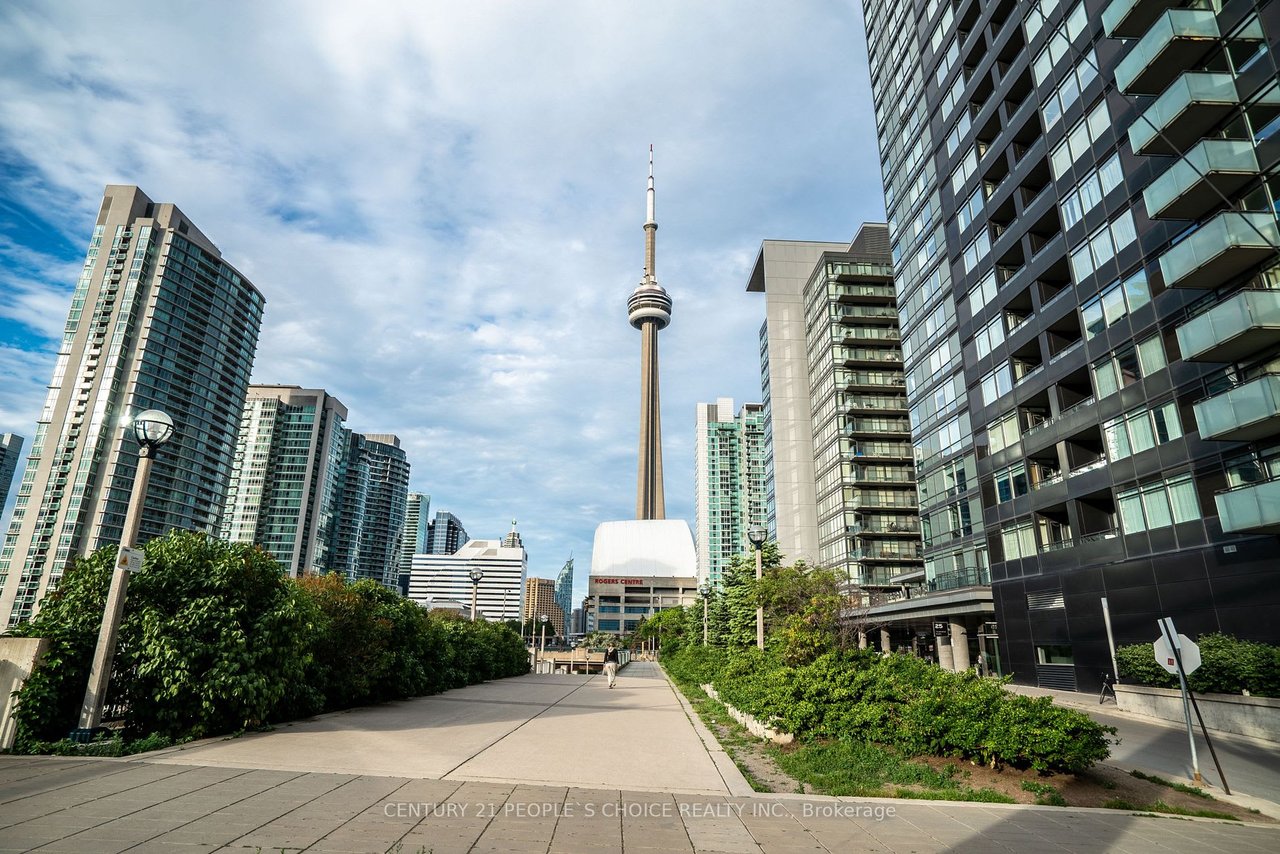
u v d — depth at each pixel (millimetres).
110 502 128875
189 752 9477
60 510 126125
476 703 18922
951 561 42156
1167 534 23359
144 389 137500
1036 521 31078
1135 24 23578
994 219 35844
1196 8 21953
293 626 12328
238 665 11039
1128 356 25453
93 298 140750
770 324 87062
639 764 10305
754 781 9547
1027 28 32688
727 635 40062
